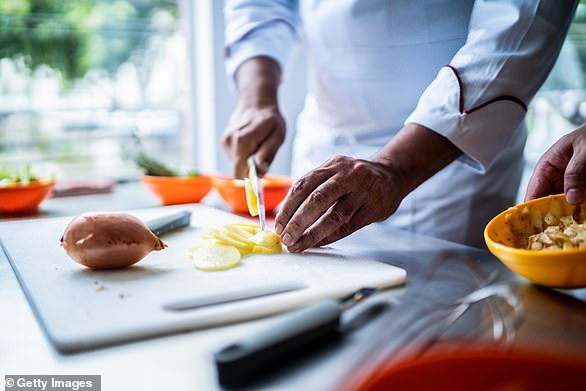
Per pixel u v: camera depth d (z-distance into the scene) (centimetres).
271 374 40
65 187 116
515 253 54
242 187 94
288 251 68
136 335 45
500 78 72
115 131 150
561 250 52
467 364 37
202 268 61
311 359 42
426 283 60
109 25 146
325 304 46
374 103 99
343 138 105
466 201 95
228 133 96
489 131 73
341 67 101
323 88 105
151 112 153
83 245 58
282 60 109
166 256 66
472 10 88
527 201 63
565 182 58
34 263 63
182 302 52
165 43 152
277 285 56
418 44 92
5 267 65
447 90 73
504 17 74
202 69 148
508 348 39
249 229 75
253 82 102
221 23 143
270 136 93
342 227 67
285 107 157
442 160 74
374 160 71
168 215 79
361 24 95
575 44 142
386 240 79
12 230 80
